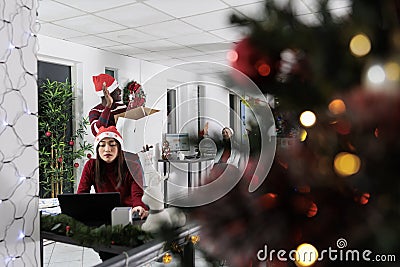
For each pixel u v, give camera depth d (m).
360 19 0.49
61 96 5.23
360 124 0.50
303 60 0.54
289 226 0.54
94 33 5.05
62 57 5.38
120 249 1.04
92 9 4.08
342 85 0.50
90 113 5.21
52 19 4.40
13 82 1.05
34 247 1.09
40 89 5.26
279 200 0.55
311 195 0.53
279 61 0.55
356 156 0.49
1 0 1.01
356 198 0.51
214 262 0.59
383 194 0.49
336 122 0.51
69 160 5.50
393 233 0.47
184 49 6.00
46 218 1.27
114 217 1.44
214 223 0.58
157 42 5.57
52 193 5.14
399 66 0.47
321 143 0.52
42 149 5.10
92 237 1.11
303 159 0.53
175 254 0.67
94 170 2.65
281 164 0.55
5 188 1.02
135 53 6.29
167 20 4.50
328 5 0.52
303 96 0.52
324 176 0.52
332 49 0.50
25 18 1.08
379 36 0.49
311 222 0.53
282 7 0.54
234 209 0.57
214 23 4.62
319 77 0.51
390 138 0.48
